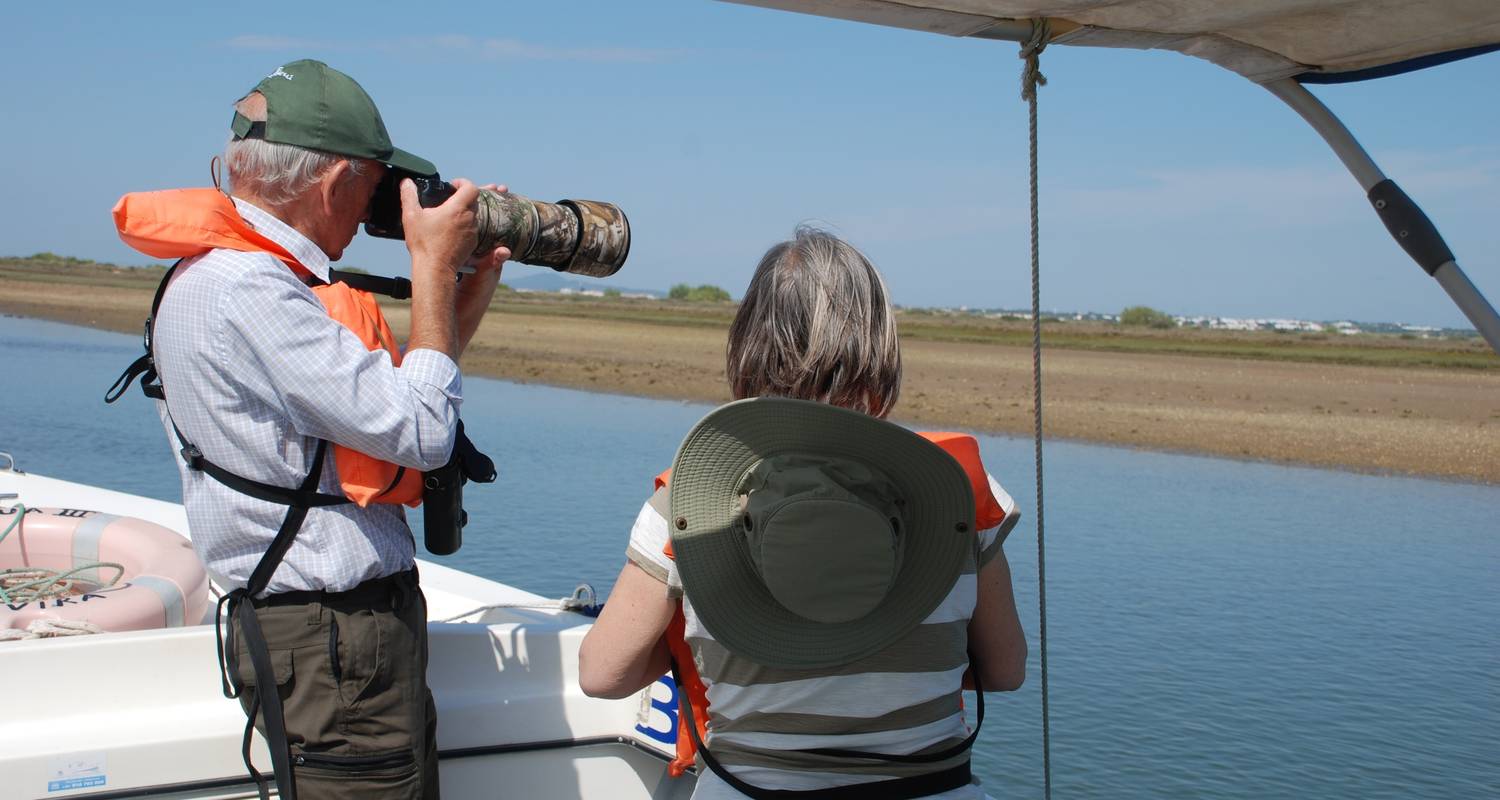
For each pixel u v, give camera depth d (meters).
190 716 2.15
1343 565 8.19
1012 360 26.83
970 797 1.61
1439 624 6.71
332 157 1.86
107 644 2.14
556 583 6.82
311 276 1.91
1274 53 2.44
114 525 3.11
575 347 25.95
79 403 13.84
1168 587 7.48
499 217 1.96
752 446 1.53
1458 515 10.41
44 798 2.03
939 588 1.56
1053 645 6.33
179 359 1.80
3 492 4.38
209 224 1.81
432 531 2.02
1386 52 2.40
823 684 1.55
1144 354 32.34
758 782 1.56
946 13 2.21
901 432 1.49
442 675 2.39
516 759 2.40
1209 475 12.34
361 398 1.77
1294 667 5.96
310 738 1.87
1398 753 4.92
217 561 1.87
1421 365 30.03
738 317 1.62
